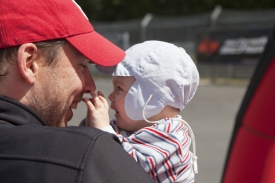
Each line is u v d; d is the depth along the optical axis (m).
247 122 2.14
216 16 16.03
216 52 14.39
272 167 2.02
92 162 1.32
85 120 2.25
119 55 1.78
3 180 1.30
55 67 1.56
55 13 1.55
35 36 1.50
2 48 1.47
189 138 2.18
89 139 1.35
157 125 2.07
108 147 1.37
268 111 2.04
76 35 1.61
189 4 29.48
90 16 31.50
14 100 1.47
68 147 1.33
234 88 12.87
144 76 2.09
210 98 11.18
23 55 1.48
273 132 2.02
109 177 1.32
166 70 2.11
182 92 2.15
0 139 1.37
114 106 2.19
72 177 1.28
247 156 2.10
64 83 1.58
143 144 2.01
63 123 1.65
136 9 30.45
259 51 13.34
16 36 1.47
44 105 1.55
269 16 14.67
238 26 13.77
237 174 2.15
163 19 17.38
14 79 1.51
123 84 2.14
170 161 1.99
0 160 1.33
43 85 1.54
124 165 1.36
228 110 9.56
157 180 1.98
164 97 2.11
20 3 1.49
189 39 16.75
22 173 1.29
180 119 2.16
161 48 2.15
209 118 8.73
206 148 6.45
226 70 14.18
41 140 1.34
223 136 7.19
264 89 2.07
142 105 2.10
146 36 17.73
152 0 30.20
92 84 1.78
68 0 1.63
